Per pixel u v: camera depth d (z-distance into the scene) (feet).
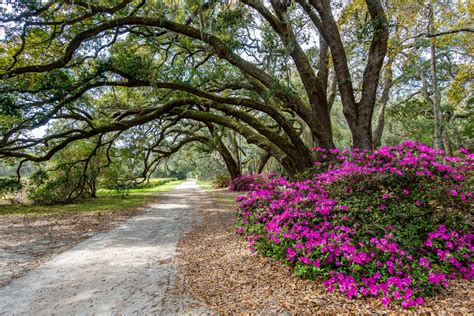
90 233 27.61
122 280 15.07
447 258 12.34
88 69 33.68
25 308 12.24
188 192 83.05
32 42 33.32
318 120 30.32
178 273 15.80
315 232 14.03
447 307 10.02
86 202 55.67
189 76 35.42
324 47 33.63
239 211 25.07
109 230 28.84
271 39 29.43
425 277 11.18
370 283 11.51
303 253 13.52
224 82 42.14
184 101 33.42
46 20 29.22
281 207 18.61
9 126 30.83
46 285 14.75
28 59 34.76
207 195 67.62
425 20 39.63
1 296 13.55
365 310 10.31
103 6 27.63
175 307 11.85
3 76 28.14
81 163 57.06
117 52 36.45
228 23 28.91
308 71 29.89
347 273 12.38
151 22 29.12
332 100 41.29
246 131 33.58
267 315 10.63
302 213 15.16
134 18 29.14
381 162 16.51
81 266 17.61
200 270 16.03
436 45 41.81
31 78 32.99
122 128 32.86
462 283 11.69
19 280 15.58
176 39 38.78
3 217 38.17
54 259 19.29
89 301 12.69
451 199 14.24
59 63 28.66
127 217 37.14
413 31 42.73
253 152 95.76
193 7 32.01
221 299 12.29
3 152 38.55
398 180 15.10
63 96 29.89
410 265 12.06
